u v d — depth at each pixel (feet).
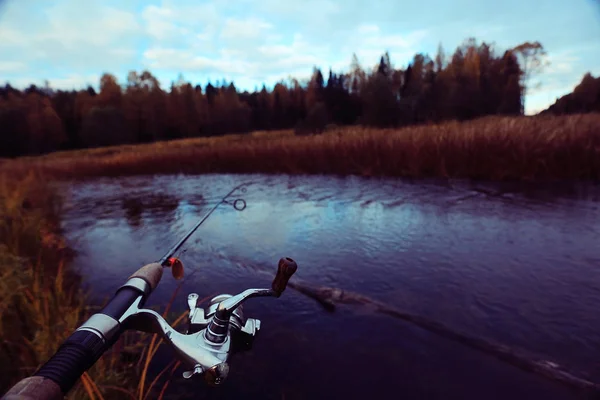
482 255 12.51
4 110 161.27
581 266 11.18
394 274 11.51
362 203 21.54
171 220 20.99
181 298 10.78
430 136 32.24
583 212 16.62
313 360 7.84
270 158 42.22
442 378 7.14
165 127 195.31
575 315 8.73
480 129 30.30
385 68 188.75
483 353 7.70
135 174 52.60
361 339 8.42
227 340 2.62
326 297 10.21
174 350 2.47
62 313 8.29
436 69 161.58
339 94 202.39
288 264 2.43
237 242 15.64
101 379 6.57
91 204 27.68
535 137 26.45
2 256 10.37
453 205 19.51
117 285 11.82
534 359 7.32
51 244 15.98
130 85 195.00
